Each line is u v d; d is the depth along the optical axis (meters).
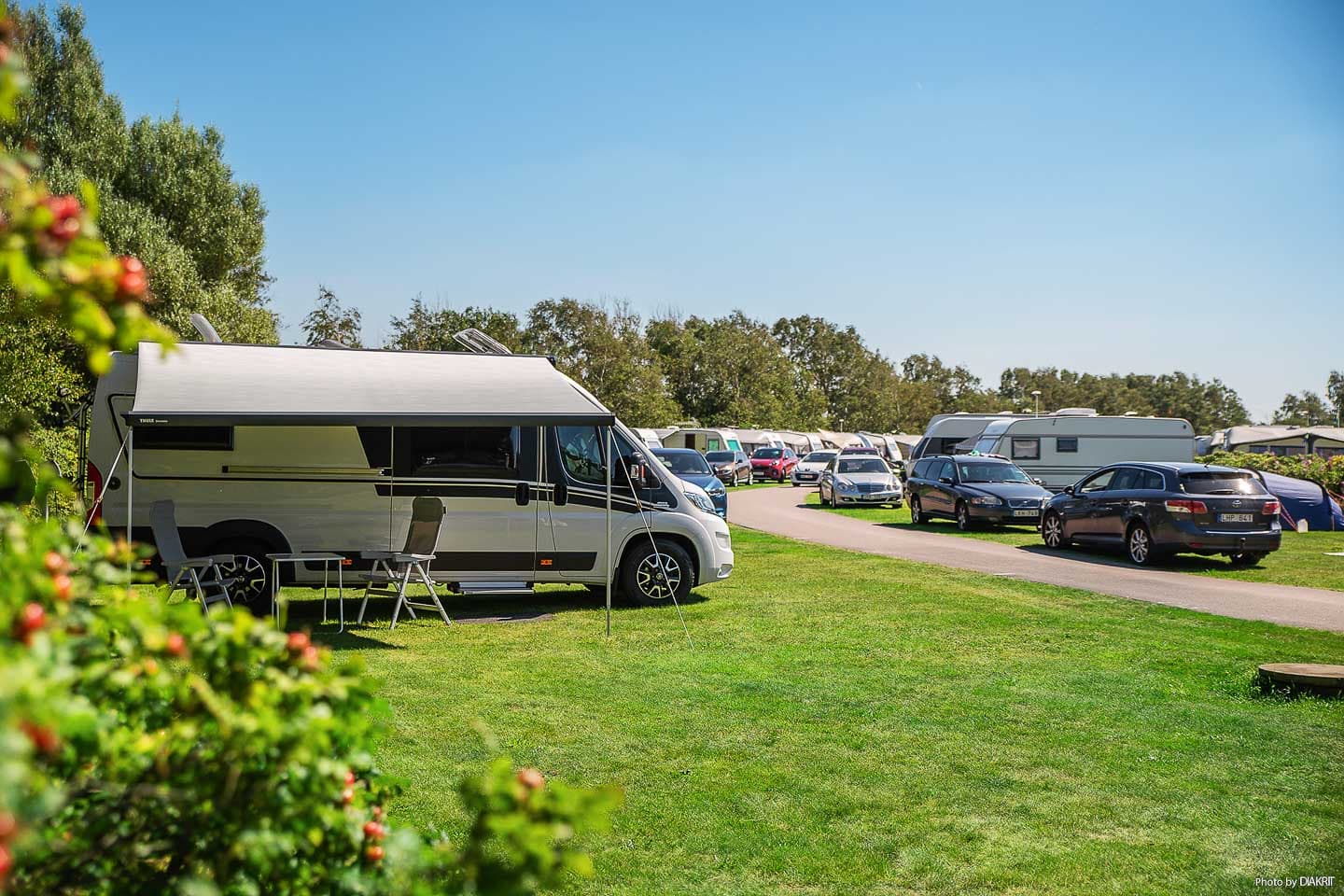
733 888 4.57
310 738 2.12
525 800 2.21
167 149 33.53
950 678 8.51
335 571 11.51
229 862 2.26
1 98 1.76
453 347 46.91
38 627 1.75
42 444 15.54
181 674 2.27
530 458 12.03
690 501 12.68
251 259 35.59
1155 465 17.88
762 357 91.12
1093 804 5.61
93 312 1.88
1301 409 157.12
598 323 61.72
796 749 6.53
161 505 10.38
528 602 12.69
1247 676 8.57
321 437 11.46
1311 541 22.02
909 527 25.38
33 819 1.53
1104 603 12.45
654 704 7.56
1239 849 5.01
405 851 2.37
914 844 5.06
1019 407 151.62
